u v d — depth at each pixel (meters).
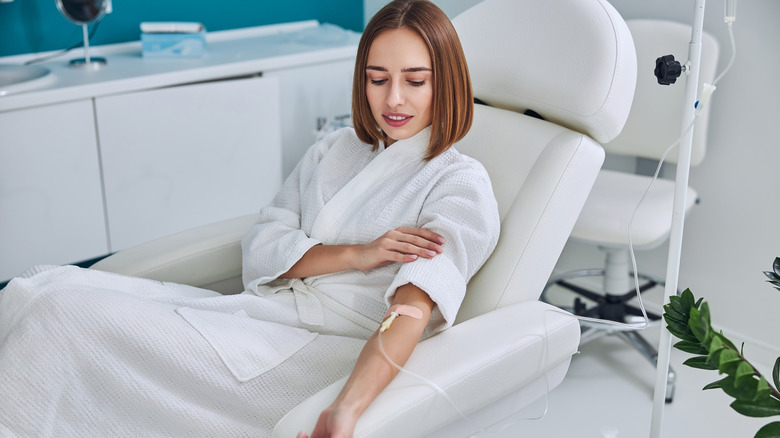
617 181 2.08
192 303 1.25
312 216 1.37
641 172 2.19
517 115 1.40
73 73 2.24
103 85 2.12
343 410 0.93
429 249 1.15
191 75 2.29
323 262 1.27
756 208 2.02
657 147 2.07
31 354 1.08
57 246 2.19
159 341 1.09
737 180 2.04
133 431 1.09
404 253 1.17
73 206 2.18
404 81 1.22
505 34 1.38
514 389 1.14
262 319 1.27
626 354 2.11
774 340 2.06
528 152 1.33
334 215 1.33
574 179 1.28
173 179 2.33
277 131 2.50
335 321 1.28
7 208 2.07
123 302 1.11
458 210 1.19
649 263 2.29
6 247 2.10
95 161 2.18
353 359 1.19
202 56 2.46
